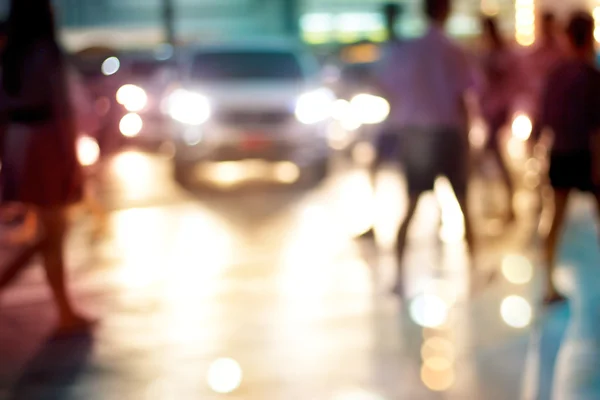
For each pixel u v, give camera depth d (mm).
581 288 8438
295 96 15602
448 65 8203
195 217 12672
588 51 8078
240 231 11695
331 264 9789
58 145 7199
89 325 7586
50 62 7109
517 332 7199
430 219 12312
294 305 8148
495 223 11773
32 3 7051
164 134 19609
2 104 7078
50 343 7105
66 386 6180
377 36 39688
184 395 6008
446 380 6207
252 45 17219
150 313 7953
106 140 14641
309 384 6180
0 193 7320
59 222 7395
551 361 6520
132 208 13375
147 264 9883
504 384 6109
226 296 8516
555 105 8078
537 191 11578
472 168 13906
